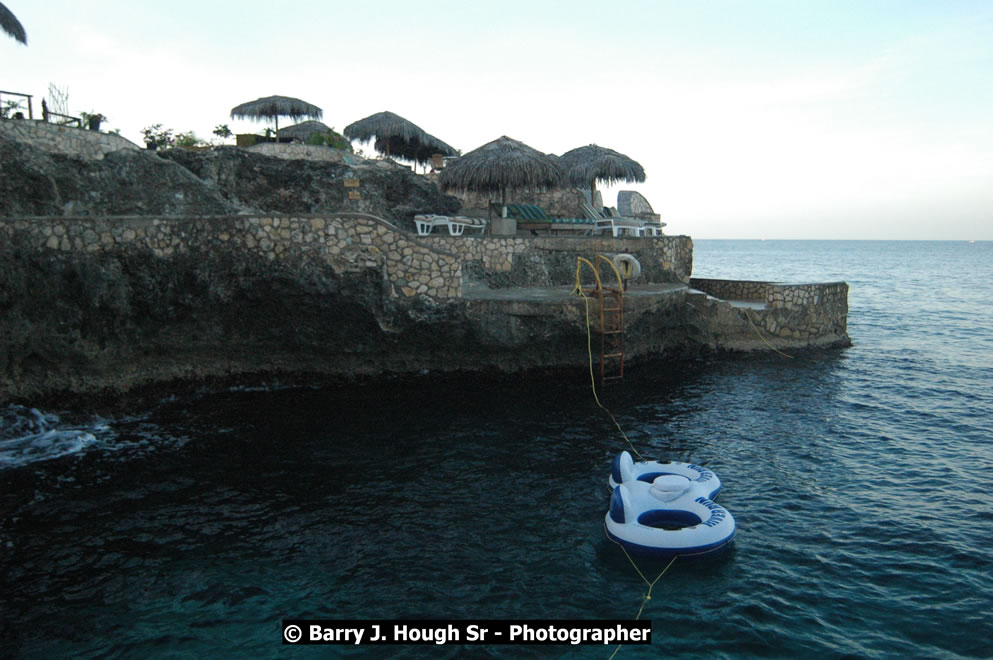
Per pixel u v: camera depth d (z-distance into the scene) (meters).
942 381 18.45
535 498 10.47
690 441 13.20
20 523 9.36
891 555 8.80
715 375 18.53
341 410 14.65
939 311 36.81
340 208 22.34
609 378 17.45
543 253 20.17
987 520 9.84
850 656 6.76
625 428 13.86
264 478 11.04
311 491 10.58
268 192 21.81
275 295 15.41
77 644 6.79
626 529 8.86
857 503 10.43
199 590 7.80
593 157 24.58
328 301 15.64
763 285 24.17
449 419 14.20
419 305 16.08
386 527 9.44
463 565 8.46
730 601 7.72
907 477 11.51
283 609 7.46
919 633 7.14
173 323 15.10
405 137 26.06
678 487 9.71
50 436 12.84
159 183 18.73
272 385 16.23
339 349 16.22
